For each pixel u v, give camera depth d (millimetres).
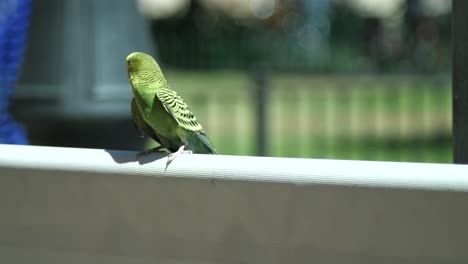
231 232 4797
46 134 11367
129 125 11484
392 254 4422
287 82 27797
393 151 19672
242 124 23359
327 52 40094
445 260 4312
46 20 11227
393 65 38406
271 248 4703
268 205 4656
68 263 5223
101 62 11195
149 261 4996
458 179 4195
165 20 41312
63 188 5160
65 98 11156
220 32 41375
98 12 11219
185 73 37688
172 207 4922
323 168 4523
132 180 4977
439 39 39969
